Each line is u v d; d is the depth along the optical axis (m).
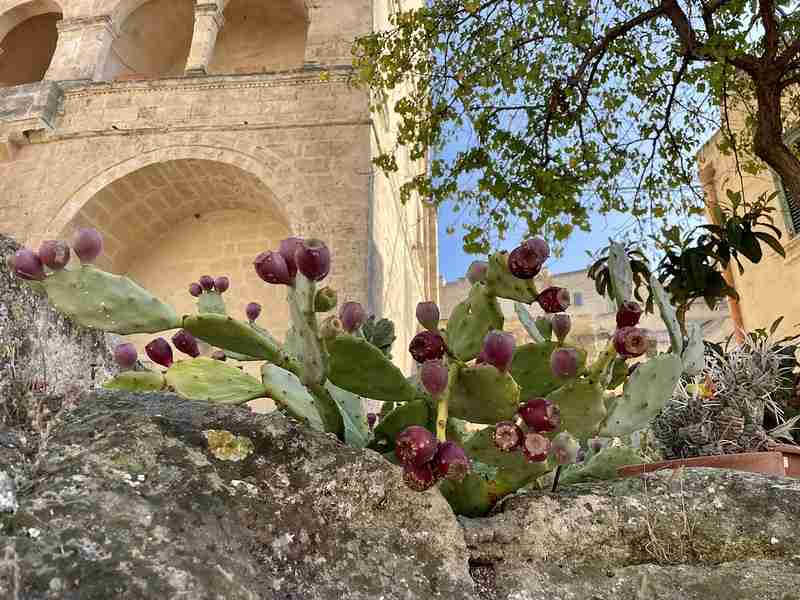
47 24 14.22
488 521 1.29
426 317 1.24
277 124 10.12
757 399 2.12
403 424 1.43
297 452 1.24
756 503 1.32
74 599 0.83
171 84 10.63
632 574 1.20
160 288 10.78
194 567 0.93
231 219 11.15
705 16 6.12
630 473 1.66
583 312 15.62
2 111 10.50
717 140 11.12
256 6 13.88
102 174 10.09
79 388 1.56
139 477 1.09
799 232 9.77
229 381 1.54
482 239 6.89
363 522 1.17
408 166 15.27
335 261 8.97
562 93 6.88
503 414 1.17
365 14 11.23
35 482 1.06
